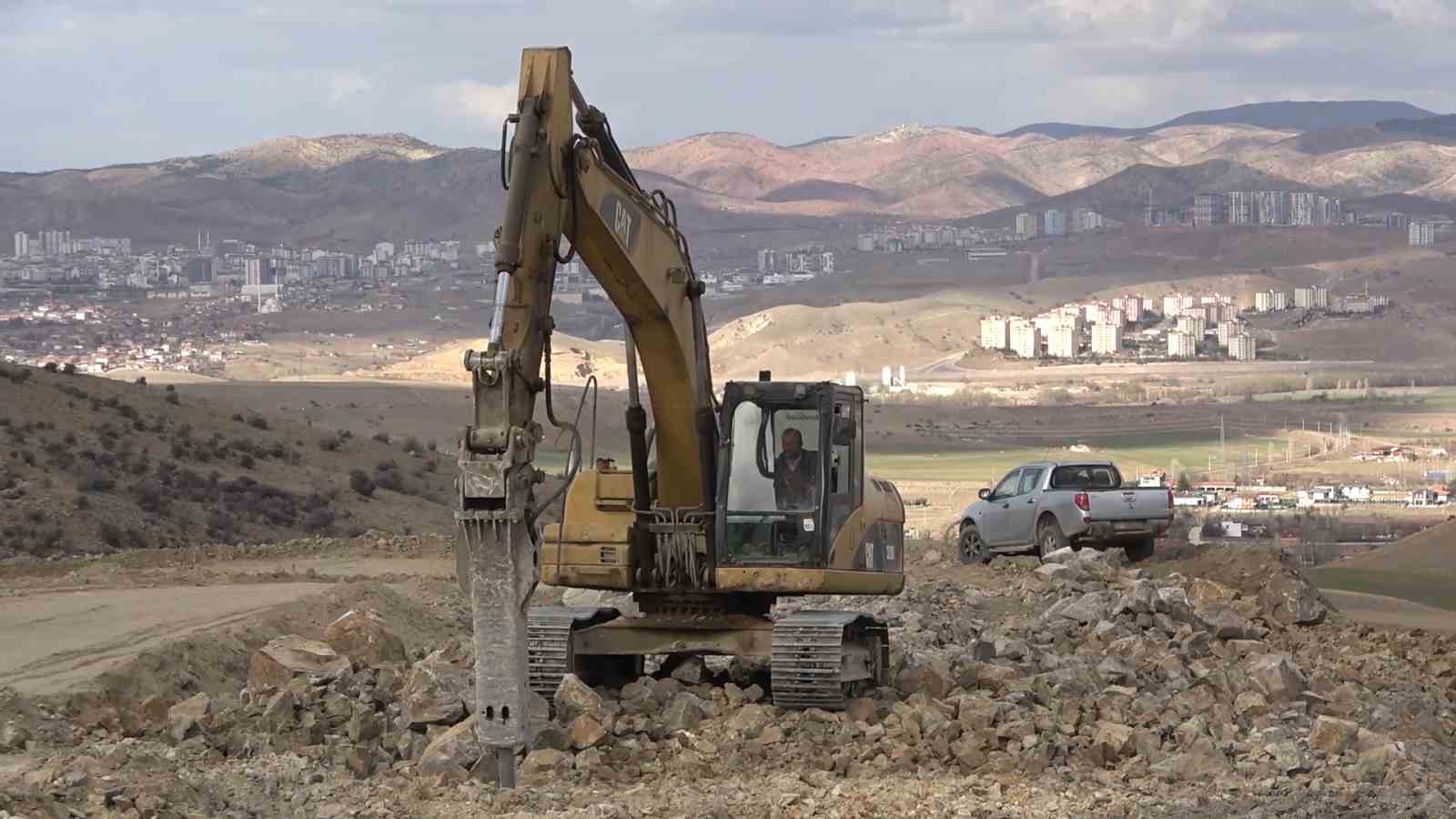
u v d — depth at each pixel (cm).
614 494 2772
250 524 10325
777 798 2072
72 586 4634
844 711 2620
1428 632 4269
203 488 10619
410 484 12612
